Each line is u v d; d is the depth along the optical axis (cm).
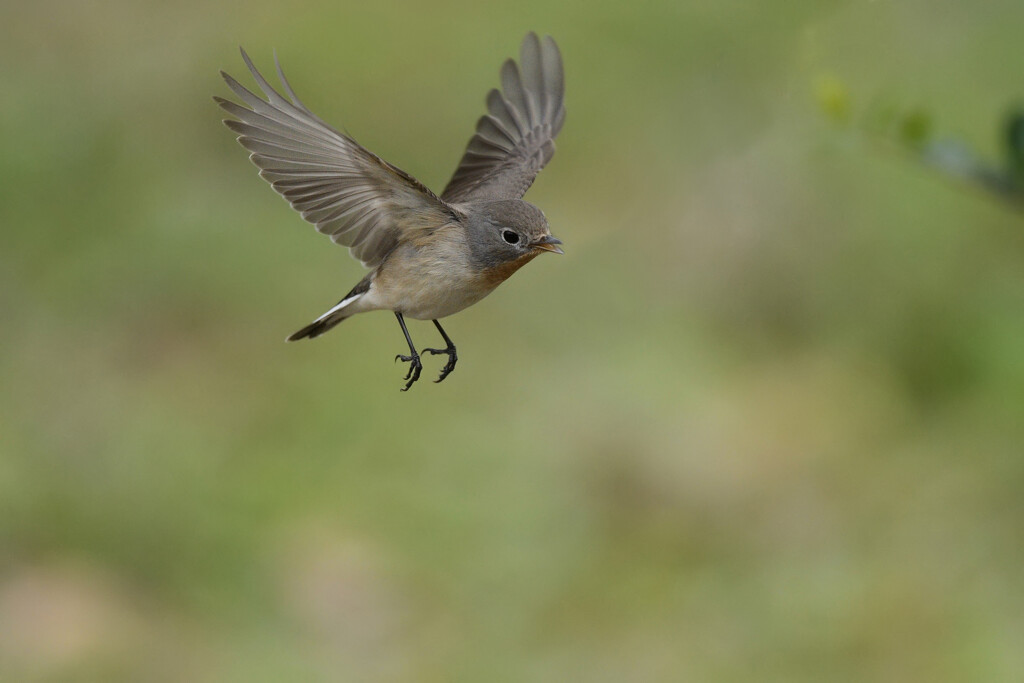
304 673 1113
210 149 1596
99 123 1588
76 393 1352
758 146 1498
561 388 1374
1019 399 1264
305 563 1209
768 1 1583
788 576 1170
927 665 1067
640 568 1202
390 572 1204
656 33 1642
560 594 1186
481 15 1702
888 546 1177
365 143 1591
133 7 1728
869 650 1092
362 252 688
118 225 1511
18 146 1534
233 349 1406
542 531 1241
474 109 1620
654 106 1595
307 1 1719
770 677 1086
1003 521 1167
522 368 1402
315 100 1625
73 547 1219
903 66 1285
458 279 687
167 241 1491
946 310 1353
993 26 1276
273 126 620
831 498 1237
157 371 1379
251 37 1684
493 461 1307
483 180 749
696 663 1105
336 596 1182
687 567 1196
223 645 1138
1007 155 548
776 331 1413
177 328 1425
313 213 660
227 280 1466
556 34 1675
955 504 1201
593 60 1645
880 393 1335
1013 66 1265
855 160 1410
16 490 1237
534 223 678
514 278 1489
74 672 1109
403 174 637
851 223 1418
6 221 1491
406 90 1638
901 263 1392
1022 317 1314
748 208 1462
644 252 1480
